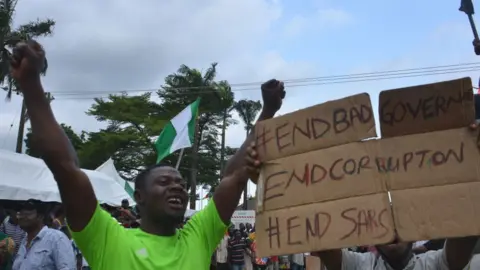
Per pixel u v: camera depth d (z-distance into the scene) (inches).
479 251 153.1
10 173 379.2
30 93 91.4
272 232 98.8
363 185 95.1
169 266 97.9
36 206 193.3
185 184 108.4
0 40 781.9
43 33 890.1
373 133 95.9
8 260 239.9
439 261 103.7
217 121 1752.0
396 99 94.9
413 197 92.6
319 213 96.7
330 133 99.0
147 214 104.7
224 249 591.5
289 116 102.4
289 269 641.6
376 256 112.7
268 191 101.1
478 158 91.8
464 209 90.4
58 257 176.2
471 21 169.0
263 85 116.4
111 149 1608.0
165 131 387.9
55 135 92.7
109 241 98.0
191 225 110.7
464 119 92.8
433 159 93.2
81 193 94.7
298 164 100.1
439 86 93.2
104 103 1640.0
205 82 1635.1
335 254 111.1
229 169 114.5
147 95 1704.0
